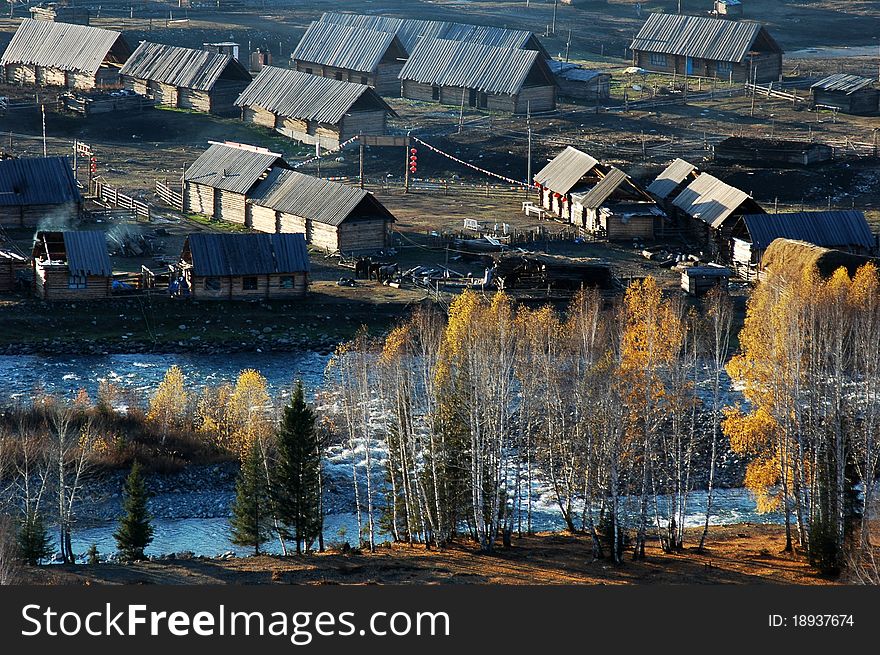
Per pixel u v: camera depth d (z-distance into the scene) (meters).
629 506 188.62
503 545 177.62
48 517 190.25
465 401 181.25
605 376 170.62
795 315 185.75
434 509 181.12
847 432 177.25
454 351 196.75
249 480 180.50
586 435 179.25
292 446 176.00
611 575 160.75
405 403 188.12
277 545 187.00
